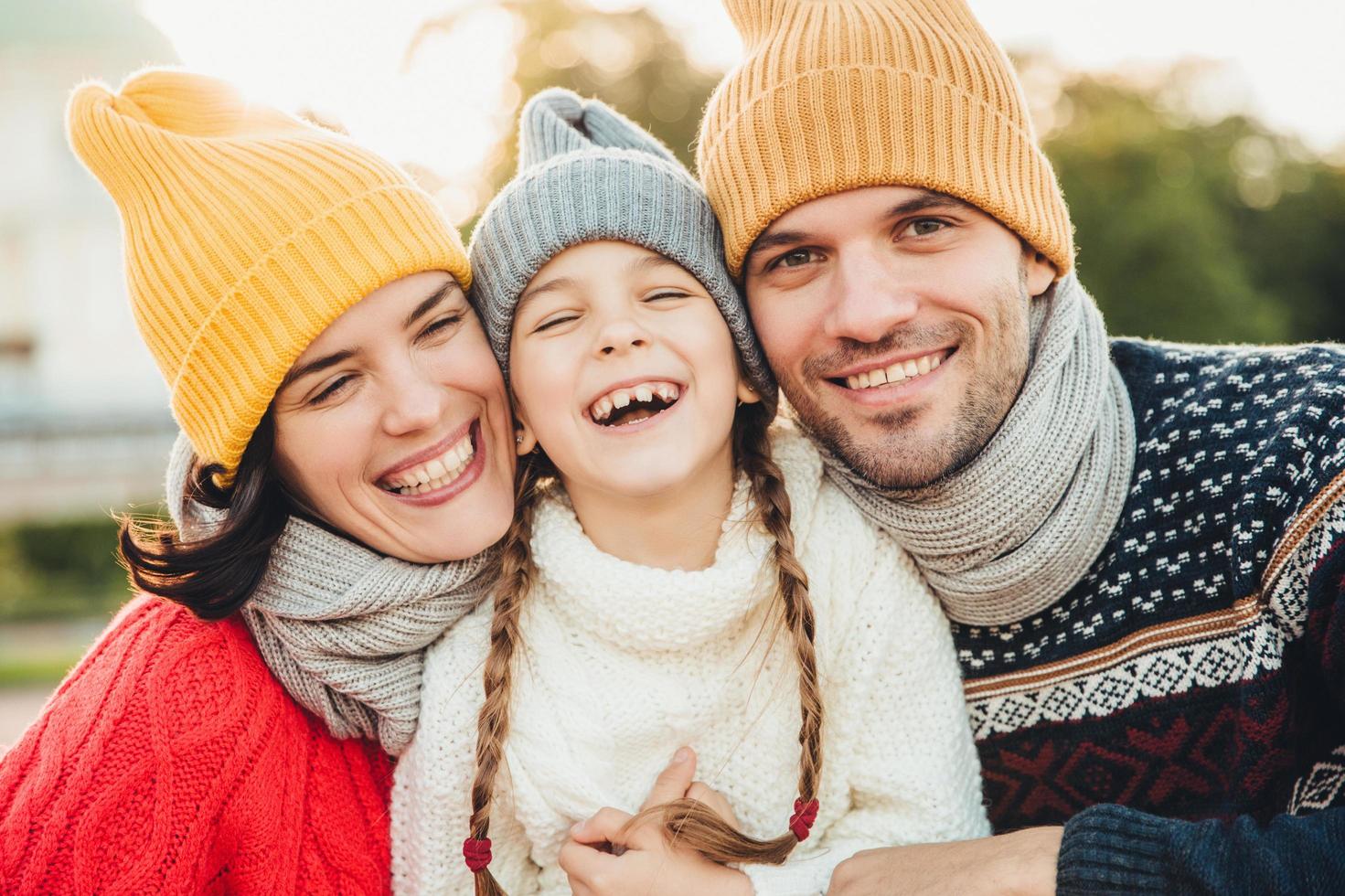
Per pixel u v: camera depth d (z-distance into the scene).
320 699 1.62
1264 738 1.48
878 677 1.71
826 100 1.56
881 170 1.55
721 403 1.64
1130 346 1.83
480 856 1.52
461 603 1.69
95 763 1.47
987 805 1.79
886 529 1.73
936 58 1.58
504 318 1.66
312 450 1.57
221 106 1.64
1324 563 1.39
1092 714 1.66
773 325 1.67
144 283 1.54
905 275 1.59
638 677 1.65
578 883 1.55
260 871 1.56
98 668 1.60
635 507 1.67
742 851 1.57
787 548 1.63
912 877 1.47
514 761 1.64
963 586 1.67
